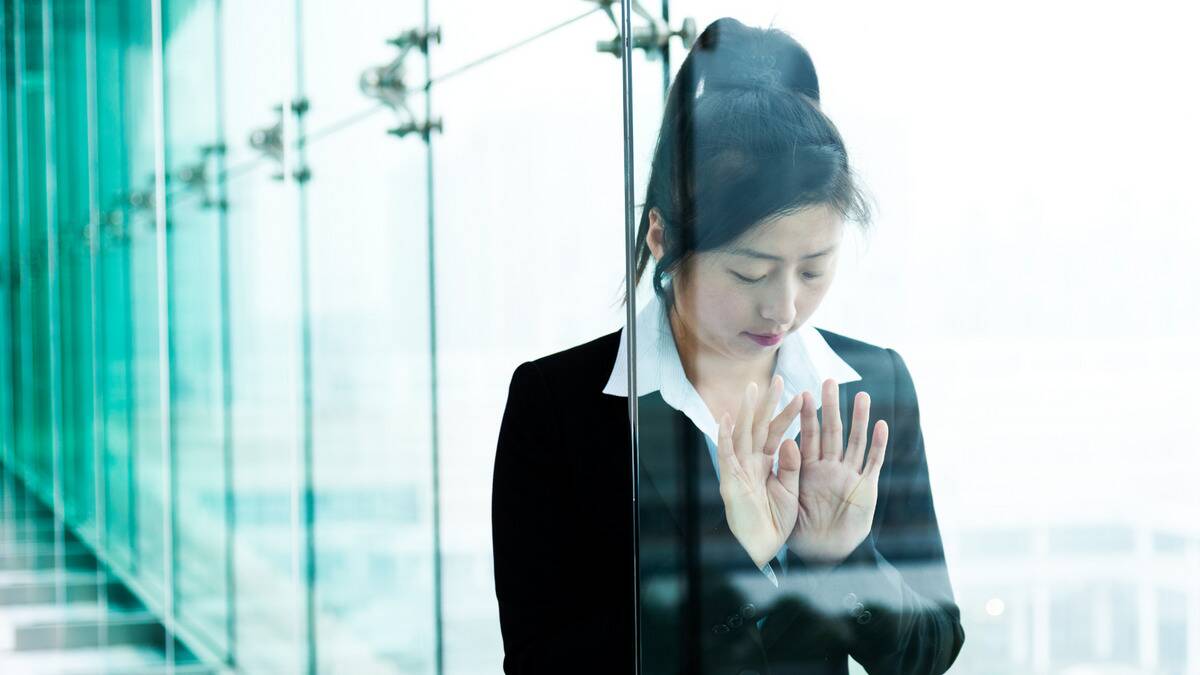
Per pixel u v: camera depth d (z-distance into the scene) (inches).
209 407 161.0
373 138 103.7
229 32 144.8
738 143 55.2
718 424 56.4
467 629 89.1
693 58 56.2
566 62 72.2
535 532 64.3
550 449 64.3
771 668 55.9
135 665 175.8
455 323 88.8
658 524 57.5
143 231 195.3
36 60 299.3
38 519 284.0
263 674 141.4
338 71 111.5
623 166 66.0
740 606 56.2
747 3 55.0
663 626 57.3
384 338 103.1
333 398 116.8
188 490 172.2
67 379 268.8
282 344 130.6
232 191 146.7
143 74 191.0
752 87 55.0
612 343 63.9
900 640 54.3
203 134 158.7
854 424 54.4
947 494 53.7
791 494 55.4
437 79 91.2
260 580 141.0
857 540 54.7
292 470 129.3
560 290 72.8
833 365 54.4
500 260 80.8
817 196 54.2
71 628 189.9
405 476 99.7
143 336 197.9
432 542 94.7
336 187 113.7
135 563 204.7
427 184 93.4
